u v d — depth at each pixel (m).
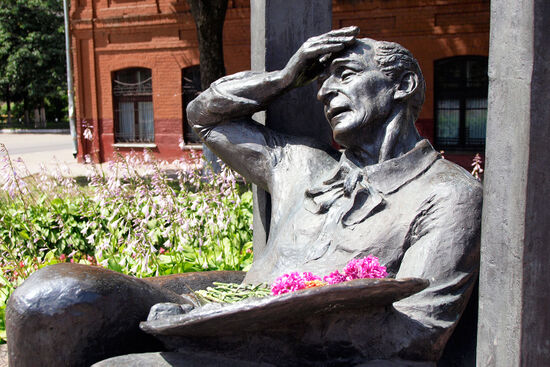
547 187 1.88
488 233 2.03
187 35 16.59
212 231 5.13
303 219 2.86
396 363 2.17
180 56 16.70
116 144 17.61
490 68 1.99
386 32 14.41
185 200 5.36
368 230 2.62
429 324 2.30
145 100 17.58
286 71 3.06
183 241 4.97
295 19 3.45
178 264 4.80
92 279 2.19
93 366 2.07
